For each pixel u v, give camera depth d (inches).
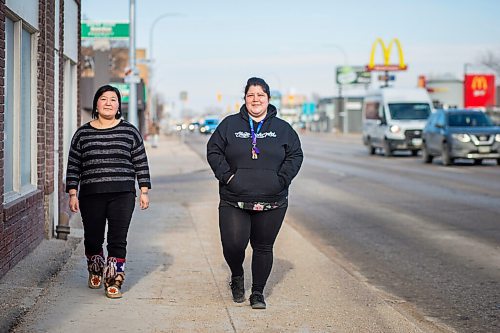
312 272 393.4
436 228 560.7
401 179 970.7
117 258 314.5
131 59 1096.8
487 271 414.0
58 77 472.1
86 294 318.3
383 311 312.8
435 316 327.3
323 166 1243.8
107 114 311.9
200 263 398.3
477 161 1250.6
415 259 449.7
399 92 1549.0
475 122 1232.8
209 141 297.9
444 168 1154.7
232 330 275.6
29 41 398.9
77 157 314.8
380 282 391.9
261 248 305.6
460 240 508.4
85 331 265.3
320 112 5034.5
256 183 292.7
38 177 410.6
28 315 282.2
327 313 307.4
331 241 515.5
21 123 380.8
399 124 1478.8
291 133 299.6
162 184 919.7
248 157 292.7
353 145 2294.5
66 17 518.9
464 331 304.8
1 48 316.2
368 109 1651.1
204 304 311.7
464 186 863.1
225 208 299.9
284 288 353.1
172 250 436.5
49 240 426.0
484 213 634.8
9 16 347.9
